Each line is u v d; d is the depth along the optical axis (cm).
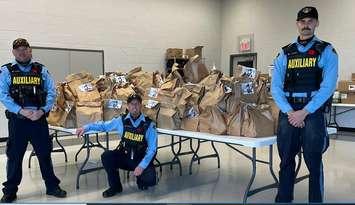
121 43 815
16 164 331
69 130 381
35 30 696
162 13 880
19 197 343
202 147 599
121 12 810
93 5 767
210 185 383
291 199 287
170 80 398
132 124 357
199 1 955
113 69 805
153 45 869
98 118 388
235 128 325
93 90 415
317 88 266
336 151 555
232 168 457
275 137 317
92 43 771
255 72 357
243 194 351
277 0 877
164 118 372
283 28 869
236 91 339
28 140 334
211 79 372
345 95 706
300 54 271
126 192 360
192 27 945
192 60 407
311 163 273
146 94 400
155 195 350
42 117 333
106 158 348
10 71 321
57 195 344
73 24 743
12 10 668
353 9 744
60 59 728
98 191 363
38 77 329
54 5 717
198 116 357
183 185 384
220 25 1011
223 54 1014
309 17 265
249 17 944
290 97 277
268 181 397
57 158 512
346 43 761
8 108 317
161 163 447
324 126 273
